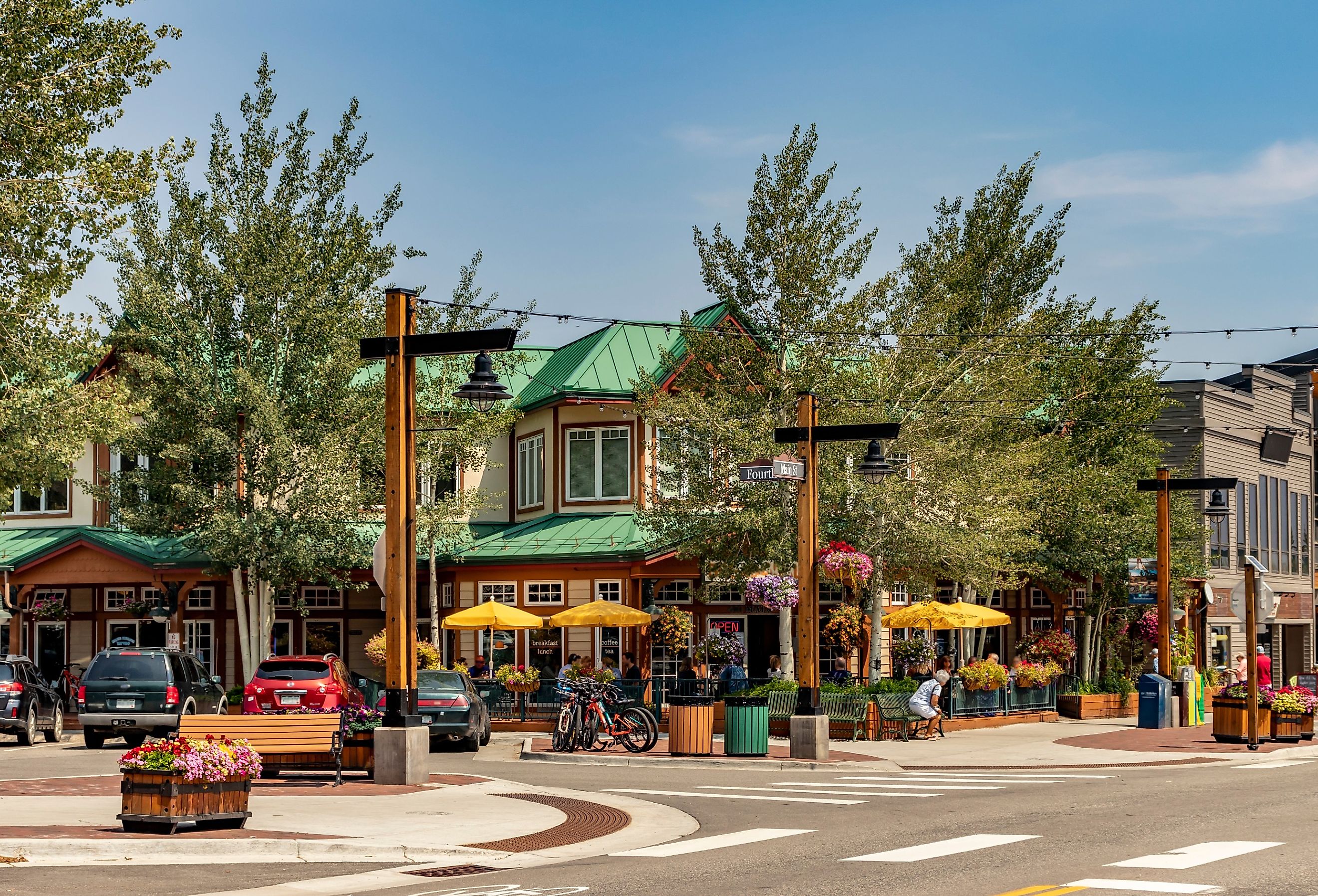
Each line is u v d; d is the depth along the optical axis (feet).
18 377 96.17
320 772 65.82
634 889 35.55
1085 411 126.00
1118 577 124.16
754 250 106.42
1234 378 197.06
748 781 68.28
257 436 110.11
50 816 47.80
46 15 87.76
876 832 46.70
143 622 130.21
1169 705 107.96
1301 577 176.35
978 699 107.34
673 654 124.88
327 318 110.32
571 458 128.47
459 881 38.22
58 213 88.02
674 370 111.75
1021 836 44.75
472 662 125.90
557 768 76.23
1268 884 34.35
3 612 123.03
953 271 111.34
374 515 117.60
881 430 76.13
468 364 120.78
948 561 106.22
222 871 39.37
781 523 104.06
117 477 113.91
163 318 110.63
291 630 131.54
